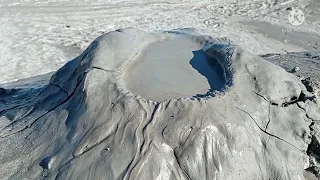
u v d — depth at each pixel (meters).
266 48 11.02
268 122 4.59
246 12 14.17
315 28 12.64
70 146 4.45
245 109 4.51
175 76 5.05
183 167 4.11
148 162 4.05
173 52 5.68
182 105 4.36
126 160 4.10
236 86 4.66
